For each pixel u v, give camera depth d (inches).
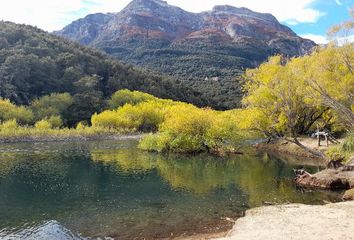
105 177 1283.2
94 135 3075.8
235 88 7096.5
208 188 1125.7
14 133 2623.0
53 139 2723.9
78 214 848.3
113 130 3388.3
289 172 1405.0
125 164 1581.0
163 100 4985.2
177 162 1654.8
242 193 1063.0
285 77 1301.7
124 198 1000.2
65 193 1046.4
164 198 1002.7
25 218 813.2
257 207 899.4
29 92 4328.3
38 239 683.4
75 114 4057.6
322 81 1190.3
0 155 1817.2
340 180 1125.1
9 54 4448.8
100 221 797.9
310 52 1674.5
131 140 2883.9
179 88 6156.5
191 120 1967.3
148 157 1813.5
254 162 1668.3
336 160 1238.3
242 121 1801.2
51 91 4485.7
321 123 2177.7
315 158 1782.7
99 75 5516.7
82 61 5413.4
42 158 1742.1
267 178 1284.4
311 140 2080.5
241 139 2043.6
